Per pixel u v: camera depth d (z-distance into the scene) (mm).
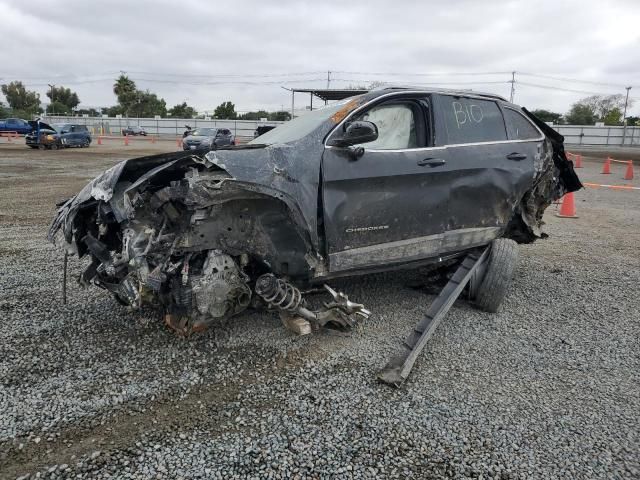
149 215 3500
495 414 2984
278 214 3633
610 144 54969
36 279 5172
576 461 2592
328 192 3676
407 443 2705
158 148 30078
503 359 3699
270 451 2617
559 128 55656
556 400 3156
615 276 5875
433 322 3773
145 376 3328
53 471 2436
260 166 3432
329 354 3703
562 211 9875
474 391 3236
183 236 3453
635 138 54250
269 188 3395
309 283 3906
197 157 3387
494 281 4461
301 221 3529
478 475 2479
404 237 4109
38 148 27109
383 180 3893
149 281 3344
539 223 5633
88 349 3680
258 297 3881
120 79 78750
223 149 3541
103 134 58250
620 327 4359
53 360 3504
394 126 4207
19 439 2664
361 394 3168
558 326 4355
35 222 8047
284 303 3613
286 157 3570
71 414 2895
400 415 2951
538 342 4012
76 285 5000
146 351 3670
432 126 4328
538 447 2695
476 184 4426
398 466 2527
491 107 4852
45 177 13906
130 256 3383
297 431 2785
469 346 3906
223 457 2562
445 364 3598
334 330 4109
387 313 4523
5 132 42156
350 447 2660
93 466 2479
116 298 3932
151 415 2910
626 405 3121
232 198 3377
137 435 2727
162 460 2531
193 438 2711
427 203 4152
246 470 2475
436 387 3275
